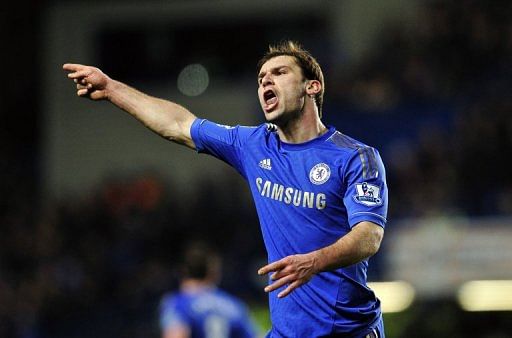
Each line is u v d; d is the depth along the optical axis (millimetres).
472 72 62250
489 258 42625
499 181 53156
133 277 57875
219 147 18422
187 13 76750
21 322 55844
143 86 77125
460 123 57188
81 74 18844
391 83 63531
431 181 54062
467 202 51781
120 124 75938
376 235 15898
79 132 76812
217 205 62688
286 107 17188
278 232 17156
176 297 27297
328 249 15297
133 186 65812
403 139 61219
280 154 17391
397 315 43781
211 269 27469
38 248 62688
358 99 62906
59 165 76812
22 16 79312
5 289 57812
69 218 65688
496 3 64438
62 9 79062
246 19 76000
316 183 16781
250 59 75938
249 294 52125
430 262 43406
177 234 60344
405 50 64812
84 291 58844
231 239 58125
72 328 54906
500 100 57750
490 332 42406
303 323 16938
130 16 77812
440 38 64250
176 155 74000
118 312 54719
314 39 72875
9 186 73250
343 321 16844
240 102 74062
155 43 77625
